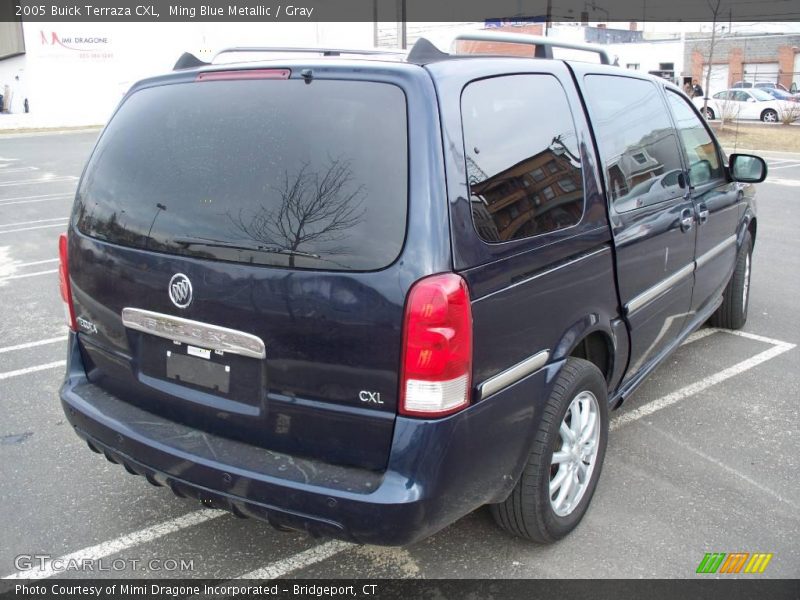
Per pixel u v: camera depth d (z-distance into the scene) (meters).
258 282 2.39
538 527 2.89
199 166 2.61
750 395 4.57
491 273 2.41
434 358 2.21
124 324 2.81
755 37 45.28
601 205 3.14
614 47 36.91
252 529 3.24
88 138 29.81
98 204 2.91
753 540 3.12
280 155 2.45
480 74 2.60
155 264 2.64
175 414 2.74
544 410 2.79
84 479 3.64
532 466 2.79
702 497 3.44
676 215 3.89
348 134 2.37
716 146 4.81
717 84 47.59
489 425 2.46
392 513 2.24
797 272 7.60
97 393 3.00
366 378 2.28
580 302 2.96
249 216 2.45
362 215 2.28
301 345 2.35
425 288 2.19
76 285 3.01
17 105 39.69
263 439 2.51
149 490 3.54
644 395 4.58
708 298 4.84
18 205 13.38
